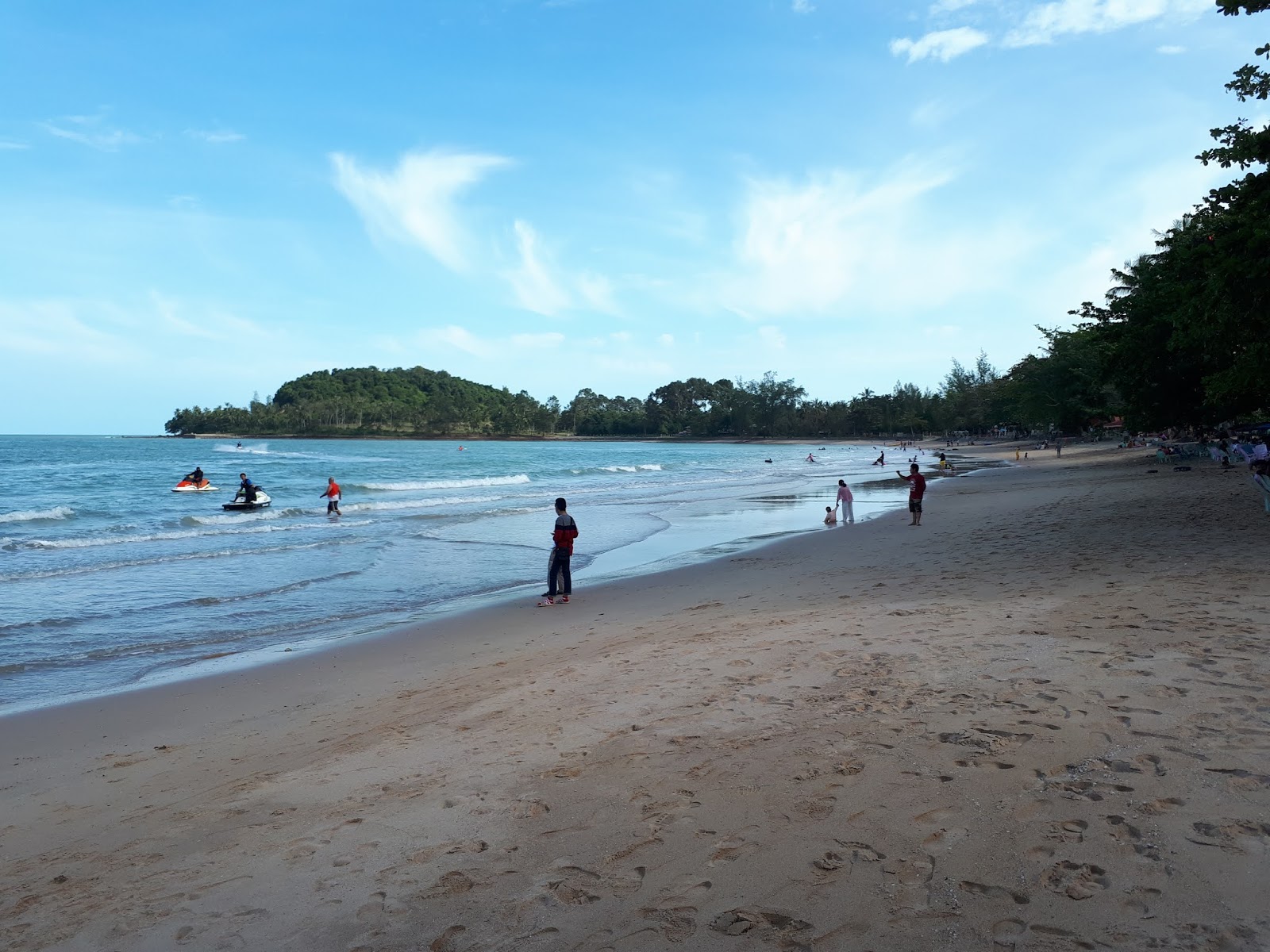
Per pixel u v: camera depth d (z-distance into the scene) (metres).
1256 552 10.73
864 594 10.55
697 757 4.98
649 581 14.20
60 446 138.75
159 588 14.80
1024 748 4.54
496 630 10.84
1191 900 3.01
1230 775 3.95
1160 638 6.66
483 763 5.32
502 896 3.56
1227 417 32.00
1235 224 14.09
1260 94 13.25
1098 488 26.02
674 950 3.05
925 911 3.12
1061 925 2.95
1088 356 53.31
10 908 3.96
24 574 16.20
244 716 7.52
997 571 11.34
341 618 12.29
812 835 3.81
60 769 6.32
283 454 104.75
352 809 4.76
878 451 112.25
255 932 3.48
